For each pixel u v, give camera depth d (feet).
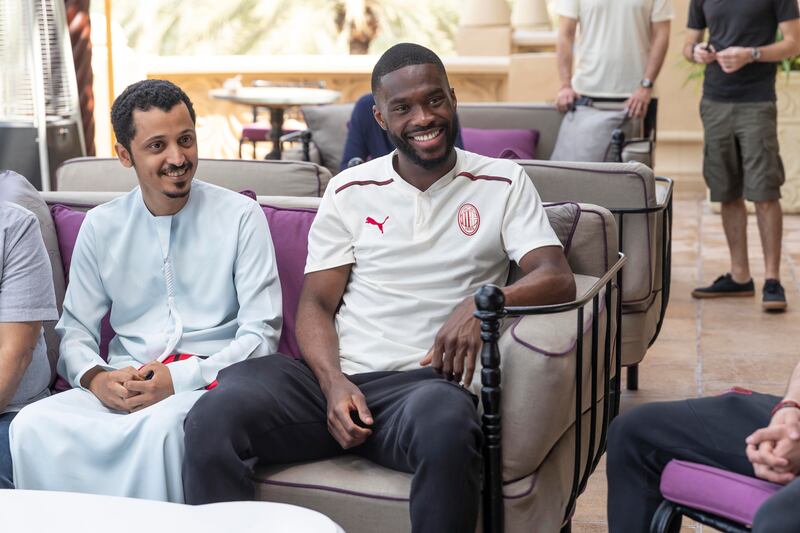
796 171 22.06
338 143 16.76
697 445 6.14
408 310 7.21
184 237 7.70
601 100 16.62
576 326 6.75
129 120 7.36
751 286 15.81
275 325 7.59
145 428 6.57
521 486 6.40
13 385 7.16
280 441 6.63
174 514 5.22
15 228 7.25
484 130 16.74
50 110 13.93
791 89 21.70
